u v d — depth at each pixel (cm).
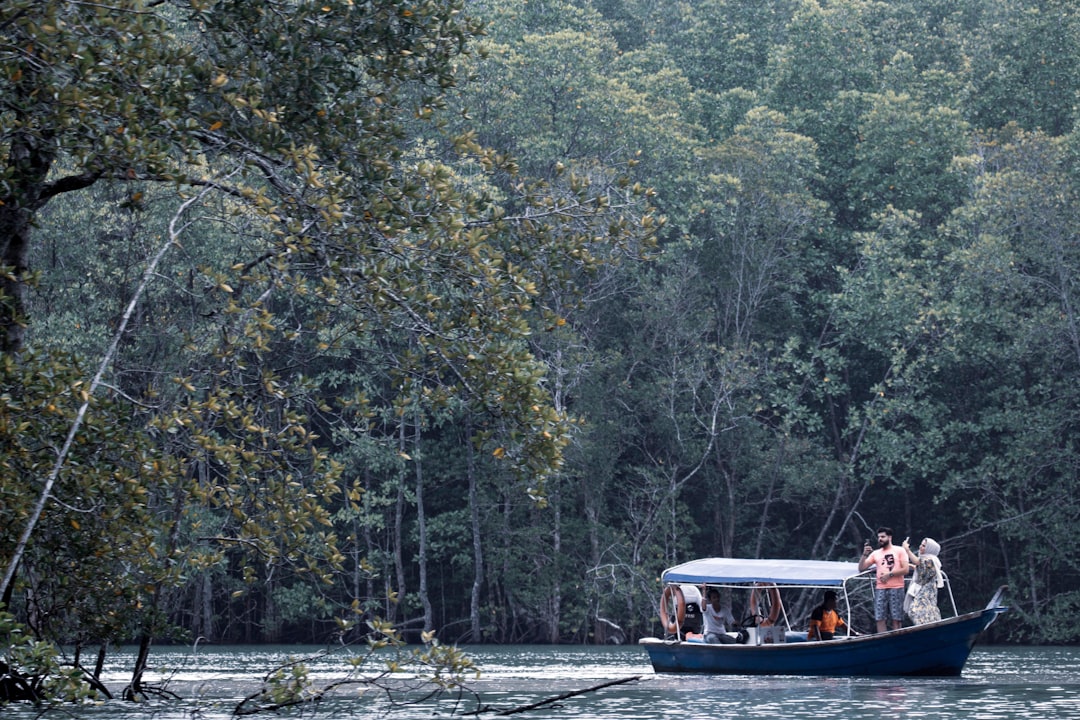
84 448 1658
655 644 2984
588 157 5778
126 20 1522
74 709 1869
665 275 5794
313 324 1809
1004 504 5500
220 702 2052
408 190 1745
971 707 2002
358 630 5681
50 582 1808
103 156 1522
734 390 5588
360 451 5097
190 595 5528
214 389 1706
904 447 5478
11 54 1498
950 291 5772
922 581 2703
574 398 5509
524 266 1836
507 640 5809
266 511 1736
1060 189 5375
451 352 1658
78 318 4094
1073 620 5334
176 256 3922
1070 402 5522
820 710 1961
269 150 1712
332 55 1872
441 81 1962
